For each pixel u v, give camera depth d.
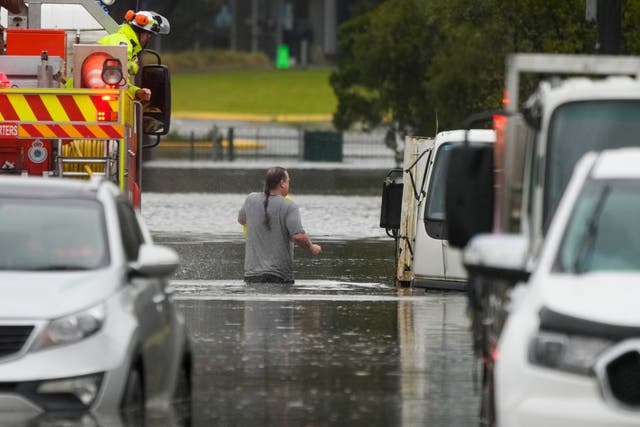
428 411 29.78
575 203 23.44
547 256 22.66
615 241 22.70
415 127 129.25
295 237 53.28
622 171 23.80
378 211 94.19
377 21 126.19
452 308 47.03
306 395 31.50
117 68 42.44
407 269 54.28
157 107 49.66
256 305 47.34
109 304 25.59
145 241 30.00
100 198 27.92
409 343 39.16
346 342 39.22
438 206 52.53
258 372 34.38
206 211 91.81
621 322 20.48
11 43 45.81
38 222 27.33
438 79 106.56
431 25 122.31
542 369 20.77
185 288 52.34
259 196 53.44
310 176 135.12
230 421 28.56
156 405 27.48
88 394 24.92
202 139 185.62
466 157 26.70
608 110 29.03
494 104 92.50
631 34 74.25
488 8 91.44
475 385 32.78
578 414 20.33
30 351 24.88
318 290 52.47
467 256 22.92
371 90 131.38
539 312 21.19
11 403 24.69
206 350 37.69
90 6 52.88
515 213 28.47
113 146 42.22
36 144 42.09
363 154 177.50
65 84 44.12
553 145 28.98
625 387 20.39
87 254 26.78
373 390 32.12
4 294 25.34
